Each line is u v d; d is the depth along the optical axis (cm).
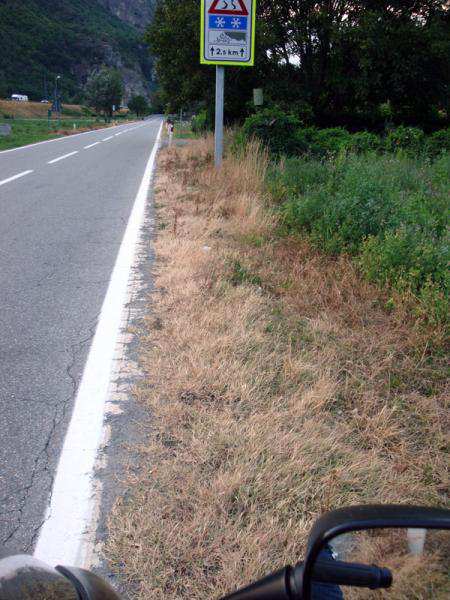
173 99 2517
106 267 598
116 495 246
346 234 637
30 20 19738
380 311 470
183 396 325
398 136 1606
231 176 1053
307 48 2084
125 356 382
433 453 286
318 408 316
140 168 1580
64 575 113
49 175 1371
